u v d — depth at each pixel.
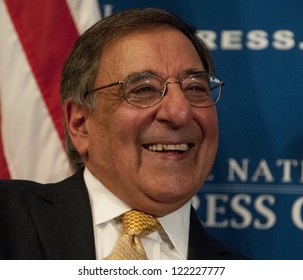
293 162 2.46
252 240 2.47
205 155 1.87
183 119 1.76
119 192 1.86
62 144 2.28
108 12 2.50
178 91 1.79
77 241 1.78
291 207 2.46
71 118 1.95
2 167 2.28
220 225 2.47
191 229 1.96
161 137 1.78
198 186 1.89
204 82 1.87
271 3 2.47
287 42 2.46
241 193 2.47
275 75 2.46
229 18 2.48
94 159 1.88
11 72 2.28
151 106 1.78
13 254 1.73
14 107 2.28
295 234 2.45
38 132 2.28
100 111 1.84
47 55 2.29
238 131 2.47
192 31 2.00
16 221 1.79
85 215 1.83
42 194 1.87
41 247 1.75
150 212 1.86
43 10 2.31
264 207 2.46
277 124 2.46
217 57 2.48
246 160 2.47
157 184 1.79
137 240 1.81
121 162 1.80
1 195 1.83
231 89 2.47
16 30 2.29
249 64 2.47
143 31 1.84
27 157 2.27
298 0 2.46
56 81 2.29
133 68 1.79
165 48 1.83
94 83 1.86
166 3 2.49
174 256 1.89
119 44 1.83
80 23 2.31
